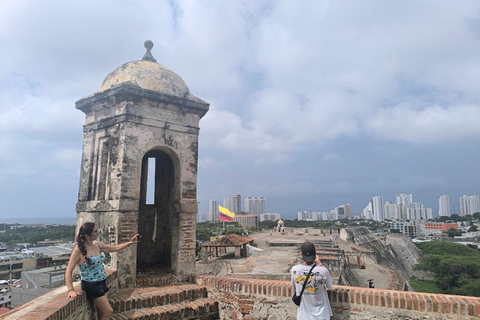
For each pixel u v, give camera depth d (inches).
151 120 276.4
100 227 263.7
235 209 5605.3
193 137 304.7
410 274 2252.7
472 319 162.4
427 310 171.8
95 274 183.8
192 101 298.7
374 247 2198.6
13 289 1526.8
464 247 2723.9
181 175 292.4
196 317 240.8
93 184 283.4
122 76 286.5
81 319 176.7
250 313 224.8
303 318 175.9
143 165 348.5
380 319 181.8
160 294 238.5
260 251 1098.7
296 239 1592.0
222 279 252.5
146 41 325.4
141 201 339.9
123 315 215.5
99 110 289.4
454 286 1790.1
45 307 149.2
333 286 202.7
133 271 255.0
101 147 281.6
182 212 289.4
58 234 4936.0
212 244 1016.9
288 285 216.1
